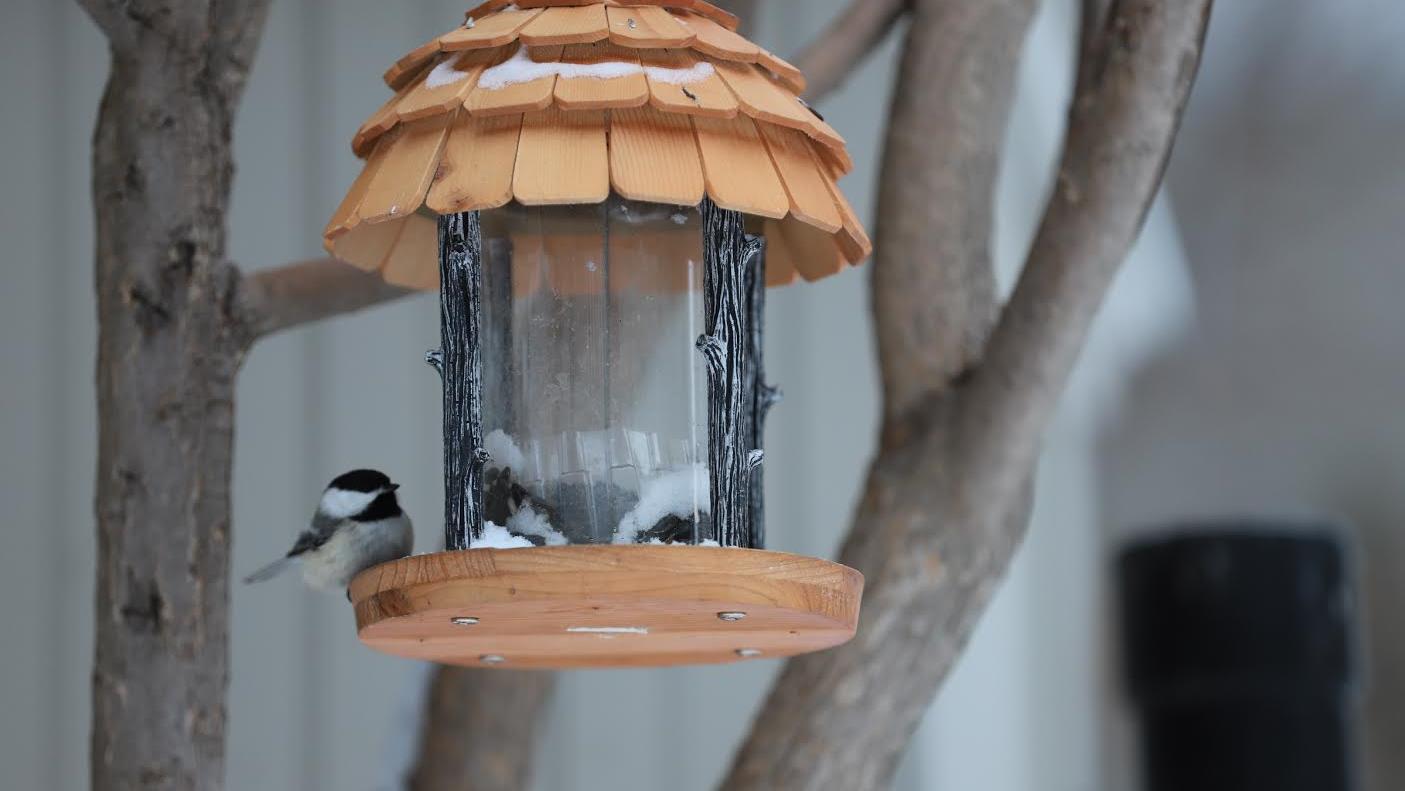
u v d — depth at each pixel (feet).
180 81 21.09
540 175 16.83
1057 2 41.32
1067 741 46.06
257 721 35.40
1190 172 67.46
